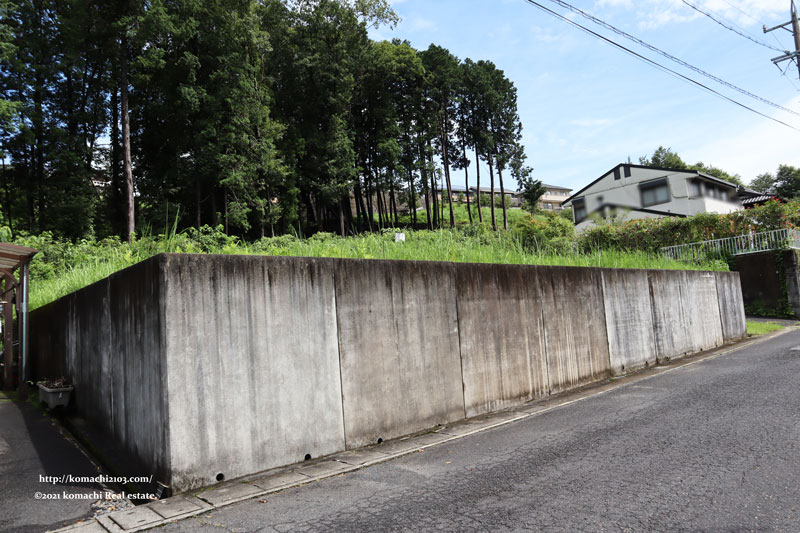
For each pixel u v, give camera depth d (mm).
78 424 5625
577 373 7410
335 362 4484
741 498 2877
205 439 3568
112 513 3145
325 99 32344
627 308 8820
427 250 7375
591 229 22844
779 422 4426
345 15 31922
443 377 5457
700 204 27672
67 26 22297
